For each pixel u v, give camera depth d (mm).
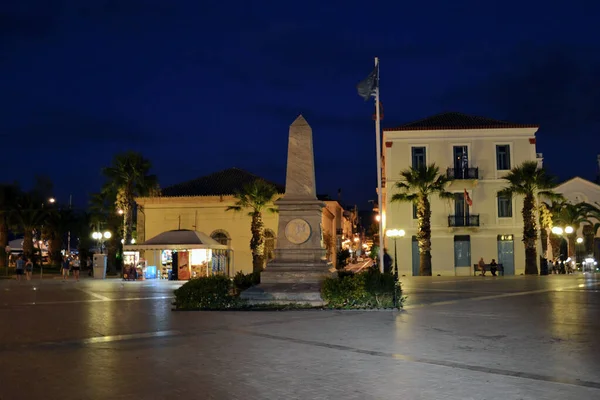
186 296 16188
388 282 15969
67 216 62594
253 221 44688
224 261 41875
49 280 38938
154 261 45250
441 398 6238
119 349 9438
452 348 9344
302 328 11828
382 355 8750
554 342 9922
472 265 44562
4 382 7098
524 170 41219
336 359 8445
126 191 45000
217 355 8812
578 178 53844
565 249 53250
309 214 18312
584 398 6188
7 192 53250
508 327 11891
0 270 50562
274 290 16812
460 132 45031
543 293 21734
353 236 103250
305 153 18750
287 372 7578
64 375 7469
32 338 10688
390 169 45312
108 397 6371
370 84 22594
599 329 11555
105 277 42750
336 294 15836
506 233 44531
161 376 7379
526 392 6453
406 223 44875
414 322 12773
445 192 42969
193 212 49250
